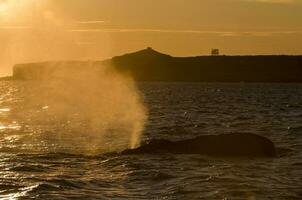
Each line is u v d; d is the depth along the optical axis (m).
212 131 125.62
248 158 81.56
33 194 56.75
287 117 173.38
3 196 56.00
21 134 115.69
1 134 115.38
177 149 85.31
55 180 63.81
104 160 79.12
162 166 73.88
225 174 68.25
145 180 64.88
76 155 83.38
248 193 57.31
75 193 57.72
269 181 64.00
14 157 80.75
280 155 85.25
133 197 55.97
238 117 172.00
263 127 136.50
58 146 95.81
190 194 56.94
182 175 67.56
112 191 58.94
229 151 83.62
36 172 69.25
